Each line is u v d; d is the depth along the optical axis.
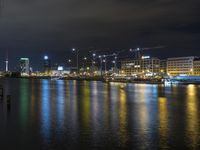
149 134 30.02
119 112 46.56
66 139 28.14
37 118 40.44
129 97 78.56
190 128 33.06
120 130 31.97
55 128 33.25
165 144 26.22
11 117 41.44
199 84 190.12
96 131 31.50
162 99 72.50
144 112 46.69
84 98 74.81
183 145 25.86
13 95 85.00
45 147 25.64
